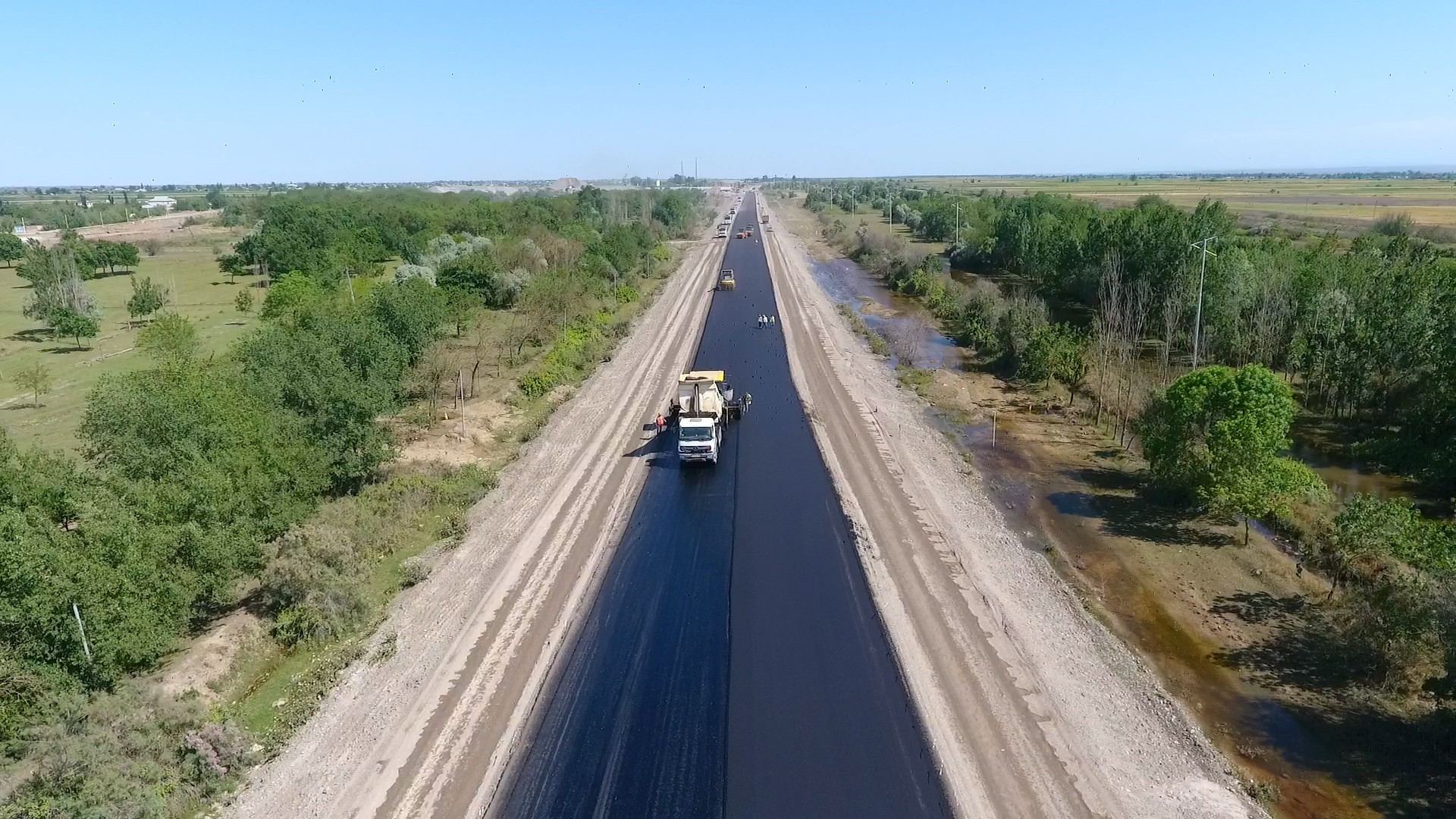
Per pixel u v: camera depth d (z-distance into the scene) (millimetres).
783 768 18734
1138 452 38531
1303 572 26875
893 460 38188
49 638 19672
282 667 23484
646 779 18516
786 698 21281
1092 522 31359
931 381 51469
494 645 24000
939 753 19031
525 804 17844
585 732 20156
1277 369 50156
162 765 18234
